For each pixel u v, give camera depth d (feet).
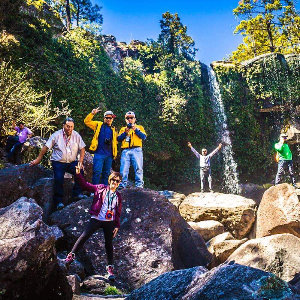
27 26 54.95
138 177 23.26
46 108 39.73
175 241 17.39
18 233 9.04
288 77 81.15
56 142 18.70
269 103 80.53
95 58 69.82
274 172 78.69
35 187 18.47
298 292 7.08
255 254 19.52
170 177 73.36
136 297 8.40
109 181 14.14
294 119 79.46
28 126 36.91
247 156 77.82
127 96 73.67
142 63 94.89
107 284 13.98
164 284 8.43
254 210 28.96
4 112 34.71
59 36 65.46
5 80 34.55
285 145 32.27
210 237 26.27
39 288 9.15
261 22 100.42
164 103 76.38
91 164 25.90
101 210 13.84
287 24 99.66
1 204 17.72
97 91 60.44
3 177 18.16
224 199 30.81
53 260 9.44
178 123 74.18
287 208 24.52
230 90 81.15
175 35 101.40
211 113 80.69
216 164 76.07
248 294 6.67
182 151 75.10
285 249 19.25
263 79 81.61
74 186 20.49
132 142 23.56
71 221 17.15
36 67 50.26
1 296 8.21
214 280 7.40
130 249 16.10
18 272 8.51
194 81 82.79
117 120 68.44
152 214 17.60
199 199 31.14
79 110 54.54
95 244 16.14
